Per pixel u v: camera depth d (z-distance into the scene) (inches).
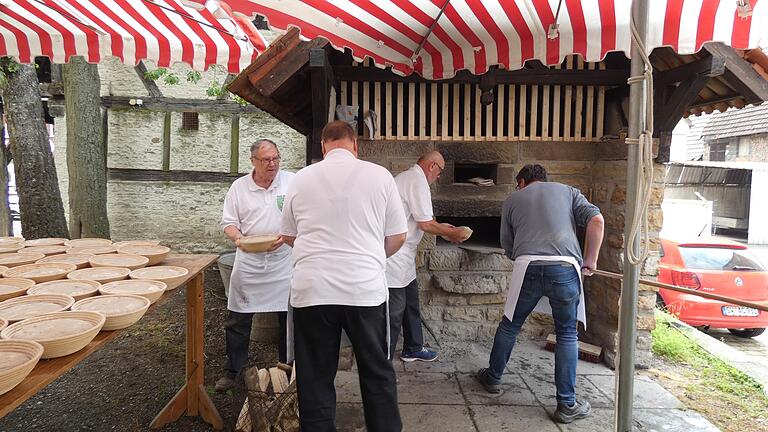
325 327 84.0
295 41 117.4
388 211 90.2
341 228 84.0
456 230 125.6
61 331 63.8
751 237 605.0
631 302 71.9
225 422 112.7
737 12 73.7
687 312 215.0
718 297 98.3
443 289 155.1
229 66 135.7
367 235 85.3
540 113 152.1
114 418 114.7
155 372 140.4
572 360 110.2
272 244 111.0
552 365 141.5
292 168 291.7
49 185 217.6
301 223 86.3
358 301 82.4
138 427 110.7
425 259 156.9
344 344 137.3
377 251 86.1
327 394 86.3
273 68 117.4
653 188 136.7
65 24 119.6
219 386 126.6
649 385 132.3
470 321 159.2
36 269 96.8
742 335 233.1
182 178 289.7
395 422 86.5
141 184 287.4
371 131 139.9
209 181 291.0
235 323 127.5
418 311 141.9
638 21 66.6
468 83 141.9
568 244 113.0
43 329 64.3
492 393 123.6
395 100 147.0
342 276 82.4
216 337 170.7
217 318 191.3
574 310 112.1
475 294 157.5
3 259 102.0
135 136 283.9
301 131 171.3
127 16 116.9
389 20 97.6
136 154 285.0
